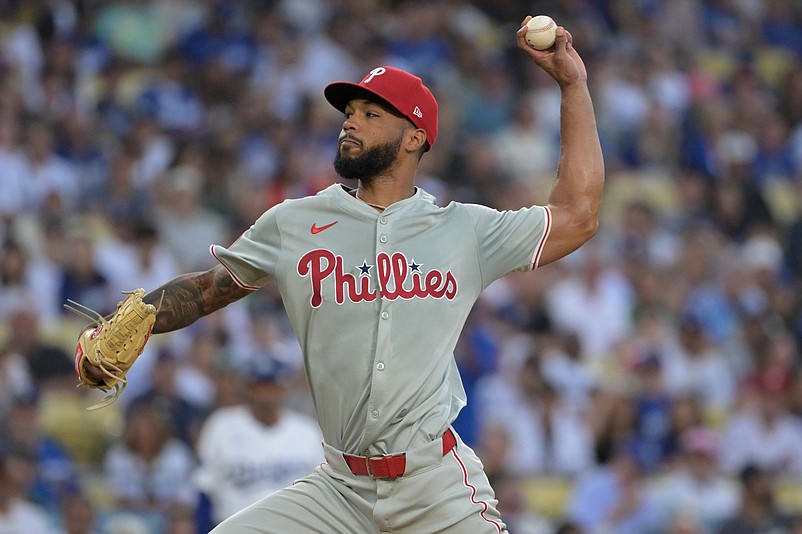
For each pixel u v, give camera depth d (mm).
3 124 44625
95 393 36562
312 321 15602
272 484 27781
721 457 42125
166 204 44438
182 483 31594
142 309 15445
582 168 16125
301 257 15641
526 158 56156
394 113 15875
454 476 15508
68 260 40625
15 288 39344
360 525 15719
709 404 45094
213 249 15805
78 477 31141
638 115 62031
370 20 61344
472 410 38375
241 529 15680
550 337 42250
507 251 15859
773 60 75625
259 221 16016
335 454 15758
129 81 53531
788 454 43000
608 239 51438
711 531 36656
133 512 30938
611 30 69500
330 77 56531
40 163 45188
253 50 55844
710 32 74188
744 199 58906
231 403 34562
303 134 52000
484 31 64500
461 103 57156
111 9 56375
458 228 15828
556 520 35812
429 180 50781
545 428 38938
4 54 50094
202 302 16078
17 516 29594
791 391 45062
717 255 53219
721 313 50500
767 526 35844
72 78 50938
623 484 36562
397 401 15328
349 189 16500
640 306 48656
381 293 15430
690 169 61500
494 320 43031
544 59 16312
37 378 36219
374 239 15656
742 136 65750
